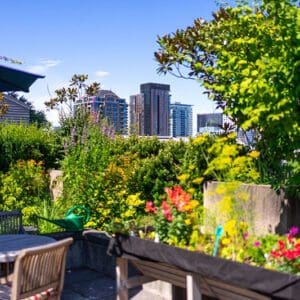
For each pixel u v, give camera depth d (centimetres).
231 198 424
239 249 365
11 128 1146
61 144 1153
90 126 1061
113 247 429
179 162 898
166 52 783
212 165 439
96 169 894
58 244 404
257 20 546
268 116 467
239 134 712
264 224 562
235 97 540
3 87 572
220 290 367
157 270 423
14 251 445
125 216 751
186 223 406
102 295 580
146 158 939
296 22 479
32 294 394
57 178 978
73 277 647
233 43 573
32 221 863
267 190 562
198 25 761
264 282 305
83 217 738
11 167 1006
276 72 484
